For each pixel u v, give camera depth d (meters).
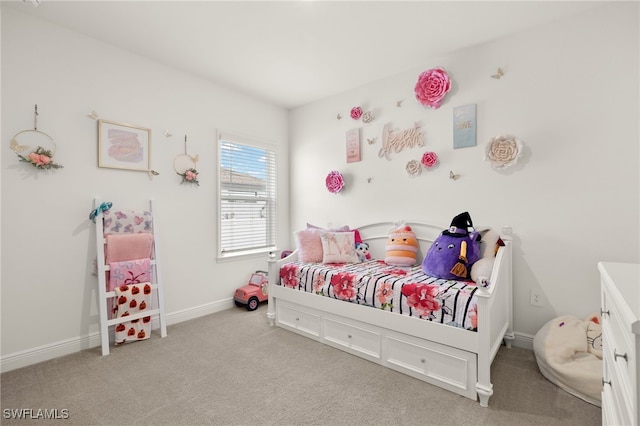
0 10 1.92
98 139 2.31
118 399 1.63
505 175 2.30
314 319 2.39
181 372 1.91
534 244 2.19
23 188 2.01
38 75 2.06
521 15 2.04
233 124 3.24
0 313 1.92
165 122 2.71
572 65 2.04
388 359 1.97
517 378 1.82
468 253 2.08
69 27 2.18
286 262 2.78
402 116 2.84
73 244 2.21
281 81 3.05
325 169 3.46
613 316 0.96
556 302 2.12
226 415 1.51
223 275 3.17
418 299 1.84
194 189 2.93
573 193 2.05
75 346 2.20
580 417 1.47
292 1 1.90
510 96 2.27
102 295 2.20
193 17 2.06
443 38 2.30
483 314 1.58
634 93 1.86
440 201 2.62
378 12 2.01
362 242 3.01
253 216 3.50
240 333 2.54
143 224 2.52
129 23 2.13
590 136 1.99
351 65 2.71
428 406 1.58
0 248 1.93
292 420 1.48
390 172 2.92
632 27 1.86
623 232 1.90
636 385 0.67
